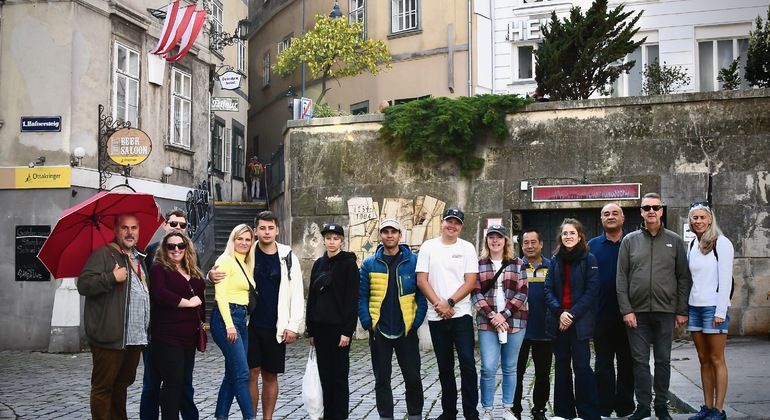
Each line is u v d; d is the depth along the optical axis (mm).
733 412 8734
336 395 8984
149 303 8000
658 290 8656
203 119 23969
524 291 9094
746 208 15992
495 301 9023
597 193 16625
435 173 17562
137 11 20484
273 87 34562
